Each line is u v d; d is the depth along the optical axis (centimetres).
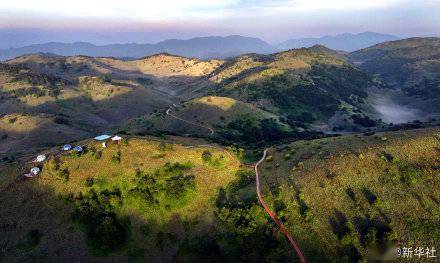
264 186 9838
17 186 9919
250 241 8219
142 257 8581
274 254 7712
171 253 8600
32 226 9062
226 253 8219
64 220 9188
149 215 9256
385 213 8150
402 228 7744
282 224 8444
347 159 9962
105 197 9488
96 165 10412
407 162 9356
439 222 7669
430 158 9350
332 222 8281
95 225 8944
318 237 8044
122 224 9144
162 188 9794
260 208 8862
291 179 9812
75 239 8838
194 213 9331
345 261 7400
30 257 8525
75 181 9962
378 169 9288
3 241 8762
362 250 7544
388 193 8569
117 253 8644
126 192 9762
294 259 7706
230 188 10125
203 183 10144
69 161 10588
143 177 10075
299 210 8738
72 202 9519
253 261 7788
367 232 7788
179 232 8969
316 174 9725
